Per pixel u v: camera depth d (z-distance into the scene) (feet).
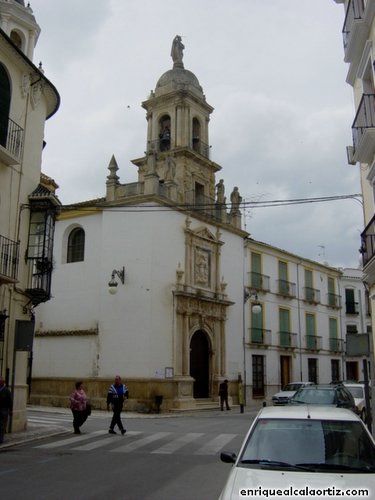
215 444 44.34
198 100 110.11
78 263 94.58
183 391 87.51
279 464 18.17
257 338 112.16
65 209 93.76
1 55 49.88
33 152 55.93
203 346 98.58
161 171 104.73
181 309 90.89
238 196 114.93
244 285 111.86
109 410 84.48
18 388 50.57
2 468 32.94
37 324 96.22
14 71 52.13
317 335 136.05
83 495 25.81
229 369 102.99
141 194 91.30
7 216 50.44
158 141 108.78
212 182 111.24
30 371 94.32
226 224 107.65
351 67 54.80
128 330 86.53
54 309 95.09
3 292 48.96
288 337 123.34
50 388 91.86
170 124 108.78
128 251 89.61
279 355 119.85
